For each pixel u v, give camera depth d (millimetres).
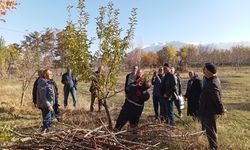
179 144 8297
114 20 10859
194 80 12938
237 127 12430
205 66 8523
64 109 15539
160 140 8125
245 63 95812
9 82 30625
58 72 44062
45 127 9734
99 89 10734
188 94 13016
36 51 19438
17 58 19266
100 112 14414
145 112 16156
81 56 10578
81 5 10648
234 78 47781
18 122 12789
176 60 87500
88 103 18859
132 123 9961
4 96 20734
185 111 16812
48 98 10398
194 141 8562
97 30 10828
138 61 14758
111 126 10125
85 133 7117
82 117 11133
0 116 14031
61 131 6953
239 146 9008
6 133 6164
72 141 6742
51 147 6469
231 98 24703
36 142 6590
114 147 6895
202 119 8609
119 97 24594
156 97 13484
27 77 18531
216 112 8391
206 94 8430
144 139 7977
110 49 10805
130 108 9789
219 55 93562
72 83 16594
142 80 10000
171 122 11547
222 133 10570
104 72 10828
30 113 14922
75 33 10672
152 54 86438
